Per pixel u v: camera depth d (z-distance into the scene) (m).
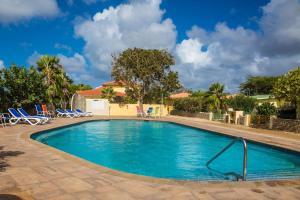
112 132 18.64
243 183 5.31
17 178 5.29
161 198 4.45
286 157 10.81
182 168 9.46
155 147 13.59
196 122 23.20
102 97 37.91
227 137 15.18
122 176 5.54
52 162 6.58
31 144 9.14
